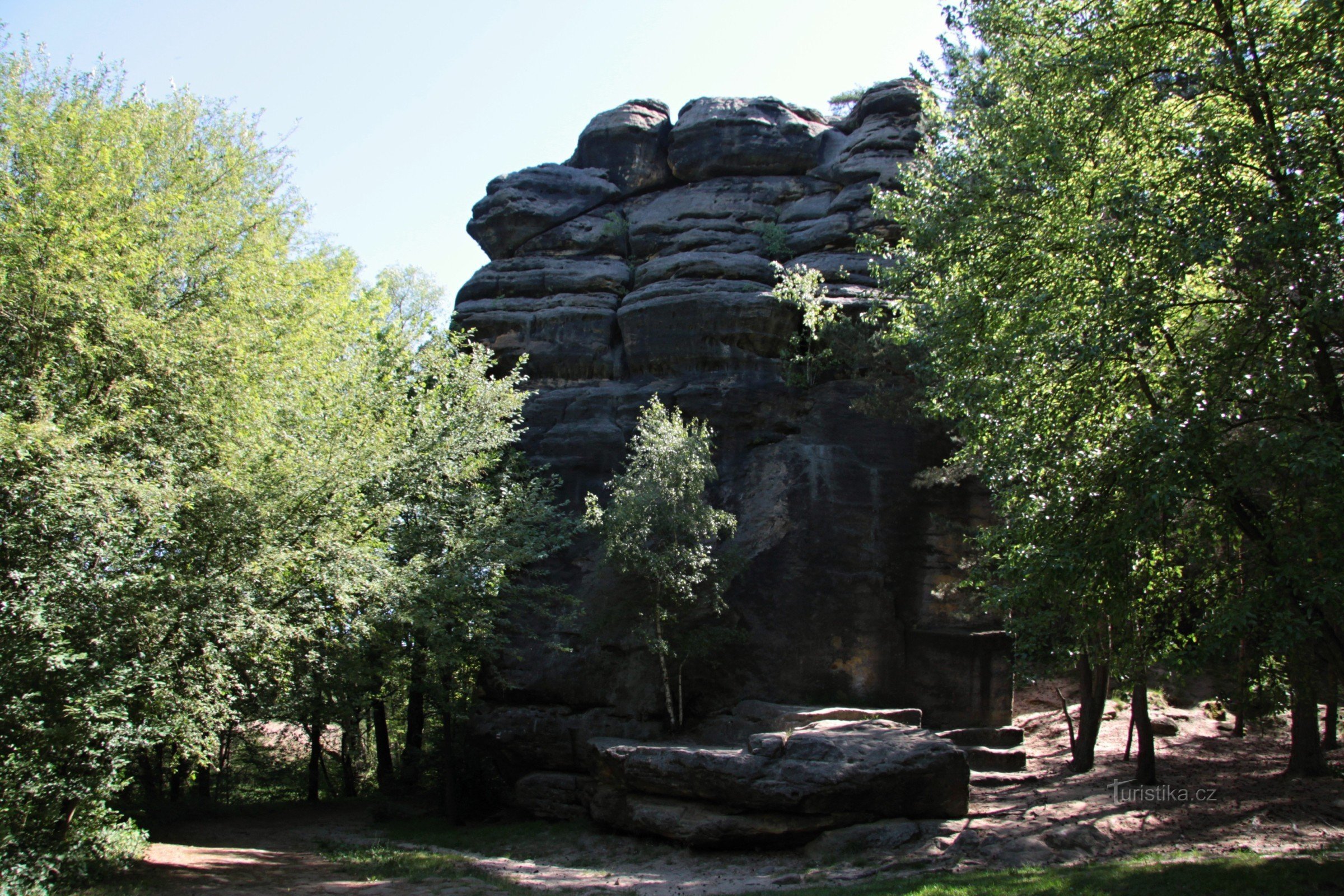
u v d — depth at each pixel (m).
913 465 27.62
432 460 25.53
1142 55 13.61
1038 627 14.86
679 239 33.81
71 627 12.83
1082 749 21.31
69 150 14.58
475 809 26.52
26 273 13.14
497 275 34.12
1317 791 16.59
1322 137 11.73
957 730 24.45
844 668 25.53
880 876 14.96
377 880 16.97
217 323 15.20
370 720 42.53
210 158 17.88
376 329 25.58
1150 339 12.50
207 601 14.45
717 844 18.34
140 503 13.40
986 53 19.47
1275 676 13.77
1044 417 13.62
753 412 28.91
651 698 25.16
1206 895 10.75
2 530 12.28
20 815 13.08
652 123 37.84
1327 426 10.95
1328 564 11.00
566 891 15.73
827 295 29.86
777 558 26.45
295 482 16.47
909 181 21.08
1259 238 11.41
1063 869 13.20
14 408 13.12
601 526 24.94
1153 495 11.02
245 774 36.34
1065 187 14.46
